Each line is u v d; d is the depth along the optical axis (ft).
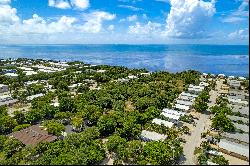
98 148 351.46
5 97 638.12
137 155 349.82
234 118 473.26
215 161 336.29
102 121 433.89
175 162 342.03
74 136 376.27
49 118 509.76
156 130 435.53
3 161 323.16
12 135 405.80
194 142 404.77
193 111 552.00
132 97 622.95
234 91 624.59
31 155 341.82
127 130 407.64
